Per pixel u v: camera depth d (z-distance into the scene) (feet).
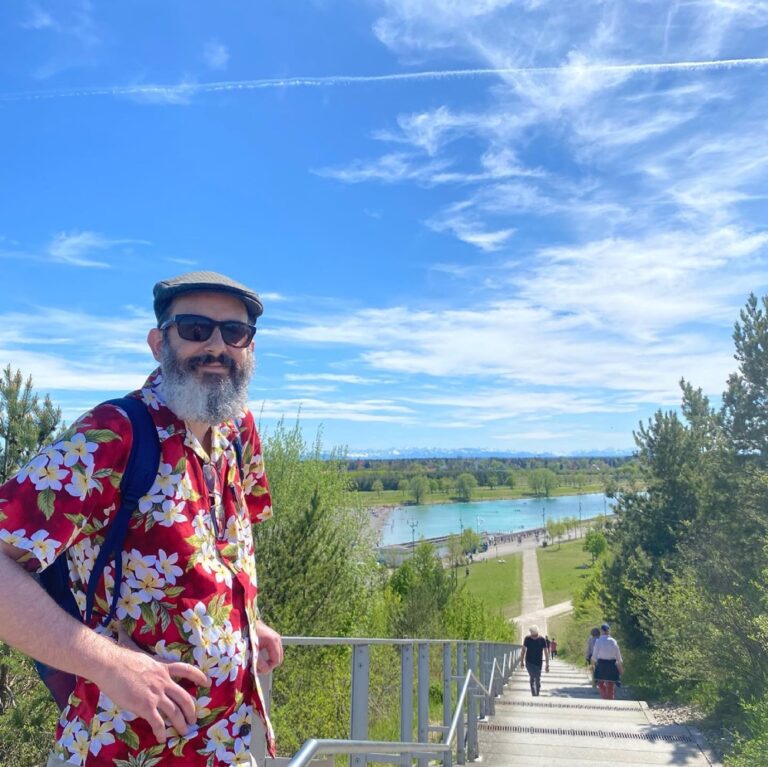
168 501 5.43
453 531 523.70
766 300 41.55
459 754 22.12
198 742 5.33
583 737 26.17
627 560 64.64
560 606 197.88
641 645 59.77
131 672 4.82
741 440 42.24
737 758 20.49
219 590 5.62
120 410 5.50
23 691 21.03
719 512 43.42
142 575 5.31
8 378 22.90
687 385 61.62
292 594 30.96
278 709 25.09
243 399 6.34
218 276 6.46
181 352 6.07
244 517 6.49
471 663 28.14
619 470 68.80
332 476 49.96
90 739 5.23
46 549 4.82
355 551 50.52
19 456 22.79
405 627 48.52
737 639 27.99
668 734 26.09
